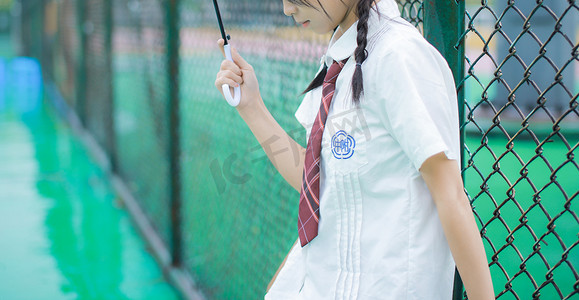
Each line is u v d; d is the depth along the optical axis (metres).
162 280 3.57
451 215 1.12
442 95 1.17
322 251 1.36
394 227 1.23
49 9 12.48
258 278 2.57
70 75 9.30
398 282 1.22
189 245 3.45
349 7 1.28
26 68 17.38
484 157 5.77
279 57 2.30
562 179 4.94
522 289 2.96
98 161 6.43
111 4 5.61
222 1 3.00
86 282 3.57
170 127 3.45
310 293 1.38
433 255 1.21
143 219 4.39
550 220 1.23
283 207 2.42
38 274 3.69
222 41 1.61
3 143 7.70
